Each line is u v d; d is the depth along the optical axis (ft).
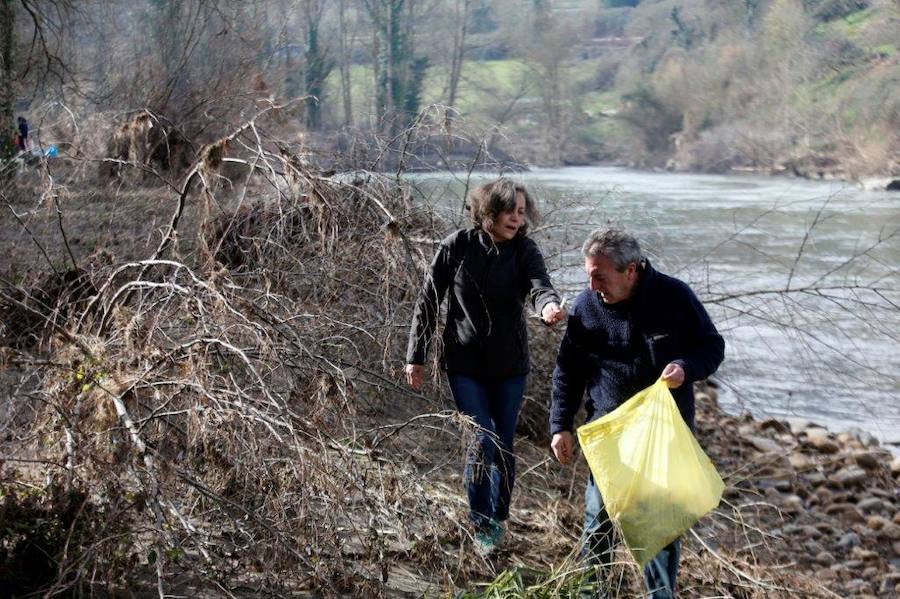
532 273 16.99
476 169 24.41
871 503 25.90
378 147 24.20
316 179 18.88
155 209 23.95
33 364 15.55
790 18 200.03
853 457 29.40
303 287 20.76
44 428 15.26
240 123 33.04
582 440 14.69
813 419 33.58
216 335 16.46
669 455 14.16
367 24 140.46
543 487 20.89
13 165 23.82
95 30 69.41
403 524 15.49
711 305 33.22
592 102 239.30
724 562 17.58
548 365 24.40
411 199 23.77
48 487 14.14
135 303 19.83
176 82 52.75
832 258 60.90
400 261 19.67
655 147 210.38
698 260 31.40
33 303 20.04
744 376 36.76
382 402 21.29
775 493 25.44
